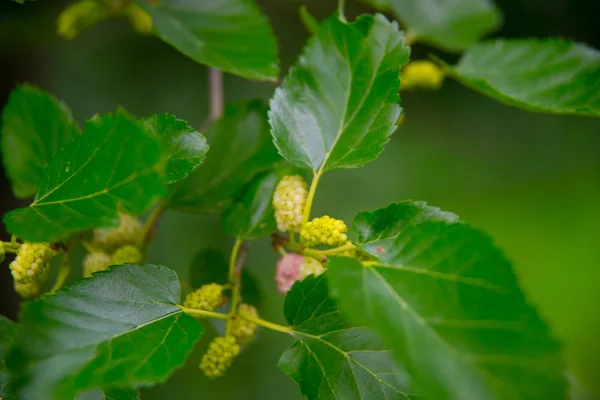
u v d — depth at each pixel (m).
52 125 0.72
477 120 1.46
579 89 0.72
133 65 1.21
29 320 0.61
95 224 0.60
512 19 1.45
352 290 0.60
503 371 0.58
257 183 0.69
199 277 0.72
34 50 1.12
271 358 1.02
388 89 0.66
